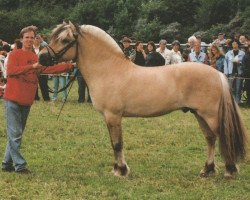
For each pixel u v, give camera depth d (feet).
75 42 25.88
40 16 115.65
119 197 22.82
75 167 28.17
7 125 26.08
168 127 40.04
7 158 26.50
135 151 32.09
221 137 25.12
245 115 46.62
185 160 29.91
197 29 101.96
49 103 53.26
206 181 25.22
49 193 23.18
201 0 105.40
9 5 131.03
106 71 25.64
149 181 25.23
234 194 23.36
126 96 25.39
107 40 25.93
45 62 25.73
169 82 25.30
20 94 25.62
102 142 34.47
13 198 22.65
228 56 51.98
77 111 48.01
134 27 105.09
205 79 25.14
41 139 35.29
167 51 51.85
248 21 91.40
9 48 58.54
